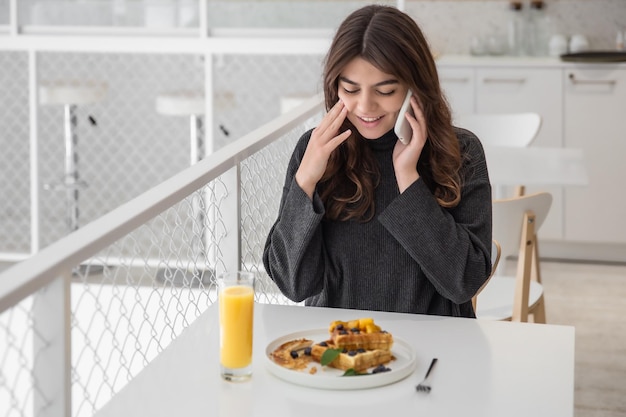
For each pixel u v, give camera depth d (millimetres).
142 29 5043
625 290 4906
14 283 1157
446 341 1706
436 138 1901
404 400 1450
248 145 2053
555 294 4824
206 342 1696
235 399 1451
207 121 4996
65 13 5070
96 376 3738
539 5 5949
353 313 1878
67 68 5551
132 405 1428
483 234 1947
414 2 6117
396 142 1936
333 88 1879
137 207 1524
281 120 2428
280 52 4926
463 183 1945
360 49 1781
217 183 2006
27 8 5078
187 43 4973
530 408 1434
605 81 5312
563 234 5469
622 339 4125
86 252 1323
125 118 5738
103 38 5008
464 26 6090
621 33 5875
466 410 1420
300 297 1975
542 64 5363
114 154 5820
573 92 5363
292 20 4965
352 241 1972
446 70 5465
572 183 3654
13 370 3607
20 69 5840
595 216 5430
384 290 1968
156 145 5766
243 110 5492
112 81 5695
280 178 2678
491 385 1514
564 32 5977
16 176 5930
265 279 2553
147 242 5180
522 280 2902
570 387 1510
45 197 5906
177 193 1646
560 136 5414
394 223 1860
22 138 5922
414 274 1950
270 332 1758
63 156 5891
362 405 1430
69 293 1296
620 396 3494
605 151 5375
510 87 5422
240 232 2035
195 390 1483
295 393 1473
